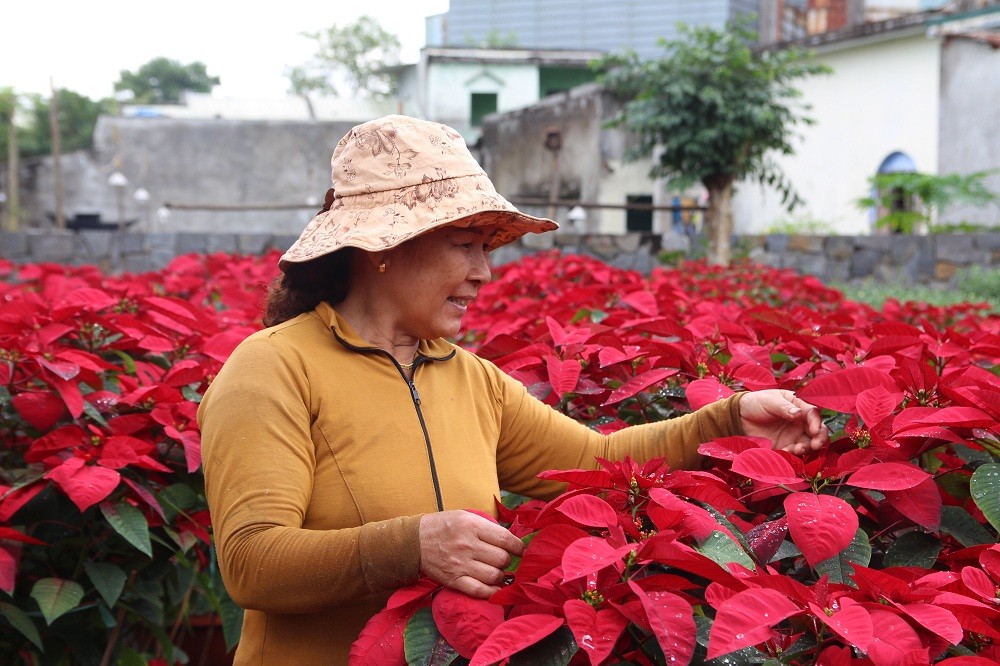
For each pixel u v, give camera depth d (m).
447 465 1.65
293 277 1.74
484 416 1.79
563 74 24.62
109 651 2.41
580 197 17.83
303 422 1.56
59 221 18.39
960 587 1.25
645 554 1.23
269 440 1.51
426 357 1.73
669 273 6.13
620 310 3.10
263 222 21.20
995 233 10.91
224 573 1.48
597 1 26.22
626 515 1.35
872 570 1.19
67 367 2.18
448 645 1.30
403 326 1.70
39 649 2.31
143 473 2.23
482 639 1.28
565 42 26.89
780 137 10.83
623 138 17.45
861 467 1.45
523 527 1.48
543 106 18.73
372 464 1.59
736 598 1.13
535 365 2.16
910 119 15.98
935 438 1.60
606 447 1.87
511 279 4.40
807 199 17.59
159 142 21.05
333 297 1.73
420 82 23.78
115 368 2.48
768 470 1.45
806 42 16.78
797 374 2.10
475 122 24.44
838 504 1.34
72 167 21.27
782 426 1.73
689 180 10.47
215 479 1.51
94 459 2.11
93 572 2.17
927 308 4.59
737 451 1.57
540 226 1.78
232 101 26.53
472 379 1.81
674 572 1.39
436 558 1.35
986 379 1.70
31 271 4.93
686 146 10.30
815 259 11.60
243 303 4.01
